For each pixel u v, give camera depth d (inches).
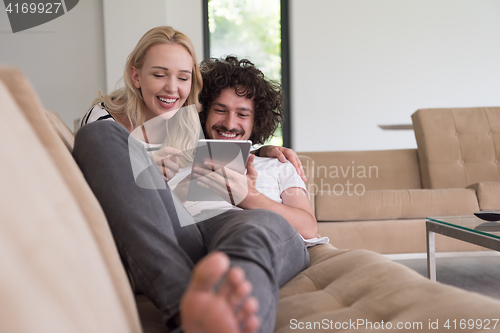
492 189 97.0
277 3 183.5
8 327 13.6
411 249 93.4
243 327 18.6
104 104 60.6
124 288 23.3
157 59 56.9
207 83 61.4
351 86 183.3
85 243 20.3
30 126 22.6
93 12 171.9
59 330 15.2
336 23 181.6
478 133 120.6
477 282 87.3
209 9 181.8
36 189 18.4
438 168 117.5
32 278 15.4
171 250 28.0
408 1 184.4
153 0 167.8
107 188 28.5
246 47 183.8
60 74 172.9
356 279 33.5
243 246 27.6
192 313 17.8
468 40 187.8
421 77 186.2
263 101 62.2
